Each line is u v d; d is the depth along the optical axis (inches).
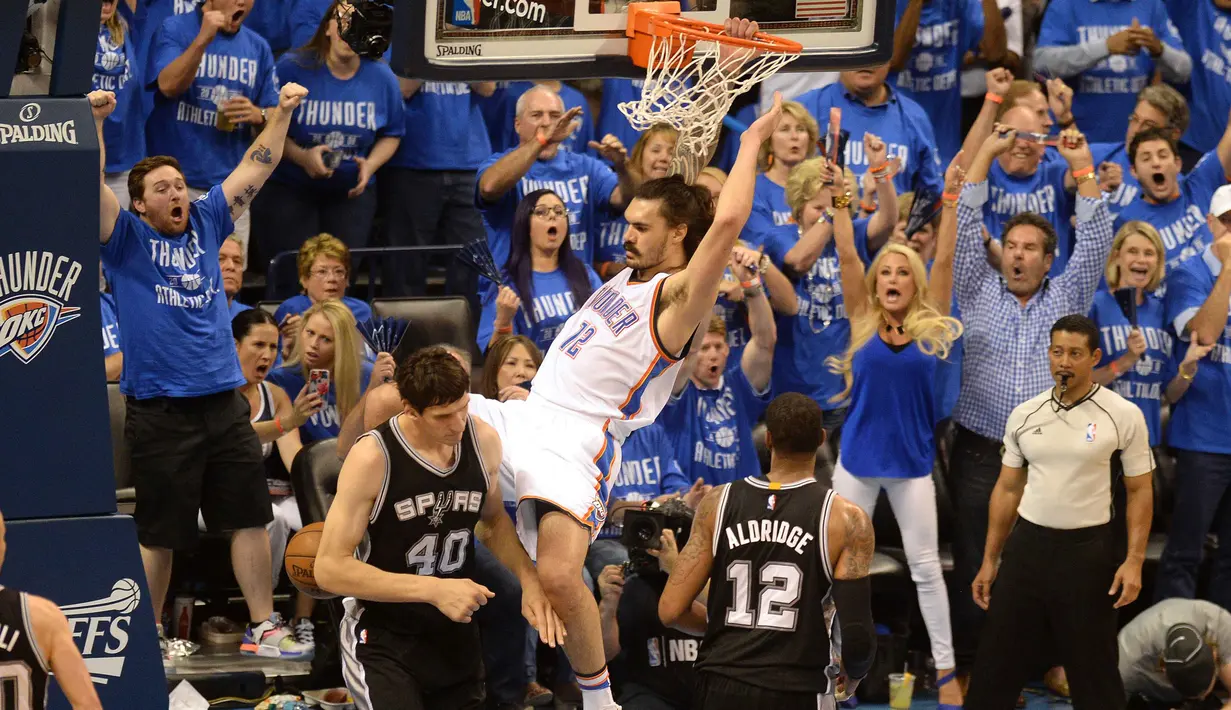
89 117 406.3
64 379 404.2
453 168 831.1
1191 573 740.0
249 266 837.2
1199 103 960.3
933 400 676.1
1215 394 737.6
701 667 500.1
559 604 438.3
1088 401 617.3
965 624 719.1
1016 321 709.9
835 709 492.1
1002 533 650.2
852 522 483.8
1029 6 971.3
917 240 782.5
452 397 416.8
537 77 450.9
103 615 408.8
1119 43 909.8
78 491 406.9
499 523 457.7
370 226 821.2
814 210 748.0
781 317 750.5
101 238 566.3
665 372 448.1
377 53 518.9
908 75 895.1
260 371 660.7
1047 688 730.8
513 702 597.3
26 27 418.3
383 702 433.7
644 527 560.1
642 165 755.4
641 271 453.1
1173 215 820.6
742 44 459.8
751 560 495.8
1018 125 796.0
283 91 598.9
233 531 626.5
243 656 631.2
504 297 680.4
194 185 759.7
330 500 625.9
